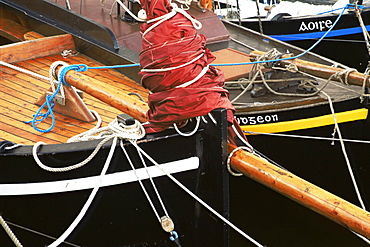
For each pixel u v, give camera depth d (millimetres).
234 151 3441
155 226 3609
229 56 5559
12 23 6191
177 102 3148
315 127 4910
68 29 5398
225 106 3289
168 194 3523
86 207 3256
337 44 8586
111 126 3365
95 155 3295
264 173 3250
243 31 6316
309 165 5141
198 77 3125
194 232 3721
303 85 5031
